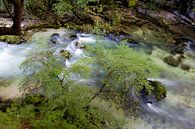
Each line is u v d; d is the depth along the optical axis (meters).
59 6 13.16
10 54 10.41
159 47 13.00
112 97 7.73
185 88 10.20
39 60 7.20
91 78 8.49
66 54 10.48
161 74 10.86
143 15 15.52
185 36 14.61
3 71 9.36
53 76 6.90
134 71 6.99
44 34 12.02
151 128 8.02
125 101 8.29
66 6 13.34
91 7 14.55
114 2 15.60
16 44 10.98
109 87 7.78
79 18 13.62
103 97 7.64
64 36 12.12
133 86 7.24
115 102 7.78
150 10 16.16
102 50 7.49
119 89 7.74
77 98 6.78
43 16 13.26
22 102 7.48
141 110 8.46
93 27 13.08
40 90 7.67
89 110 6.96
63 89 6.83
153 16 15.70
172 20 15.99
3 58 10.14
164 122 8.34
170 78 10.68
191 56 12.62
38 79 7.12
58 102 6.73
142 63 7.16
